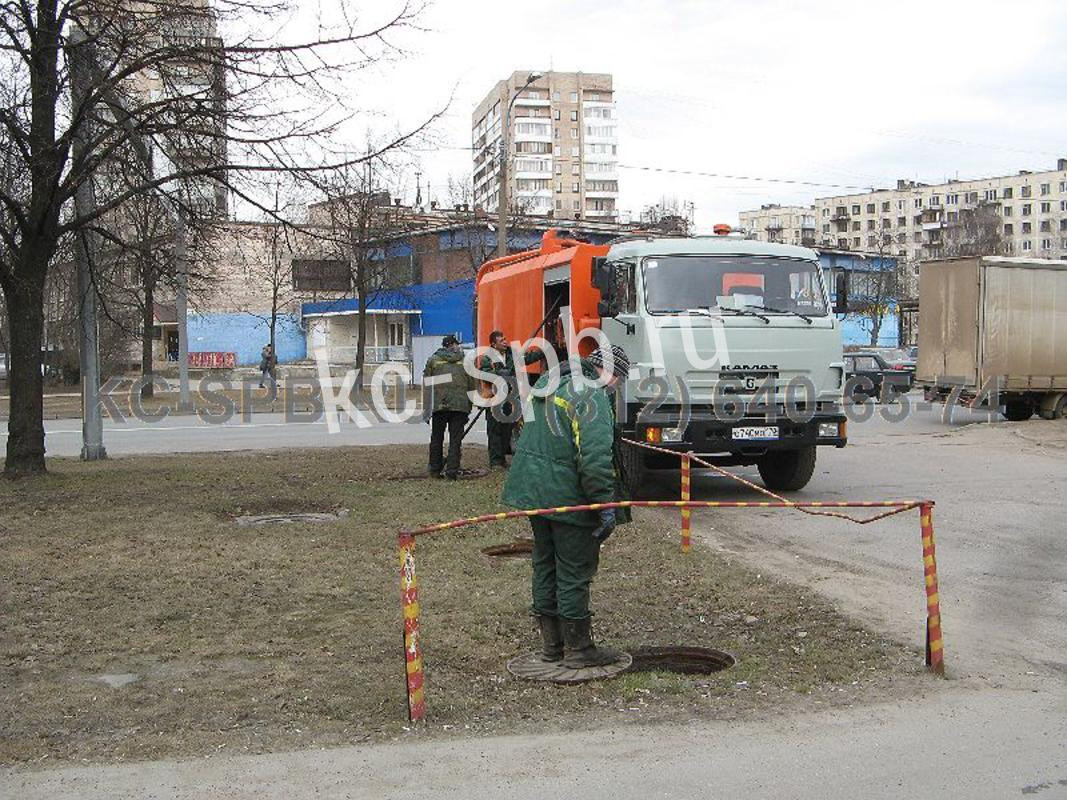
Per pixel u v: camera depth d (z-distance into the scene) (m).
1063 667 5.81
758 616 6.91
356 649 6.16
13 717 5.05
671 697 5.33
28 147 12.48
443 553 8.86
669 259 11.48
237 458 16.59
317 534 9.67
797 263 11.84
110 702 5.26
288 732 4.86
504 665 5.91
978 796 4.12
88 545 9.15
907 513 11.27
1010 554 8.98
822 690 5.42
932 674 5.66
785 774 4.35
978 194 135.62
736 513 11.35
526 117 103.88
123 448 19.22
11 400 13.77
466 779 4.32
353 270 34.22
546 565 5.98
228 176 12.94
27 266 13.32
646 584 7.80
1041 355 24.19
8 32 11.73
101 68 12.31
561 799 4.12
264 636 6.43
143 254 13.93
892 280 59.53
